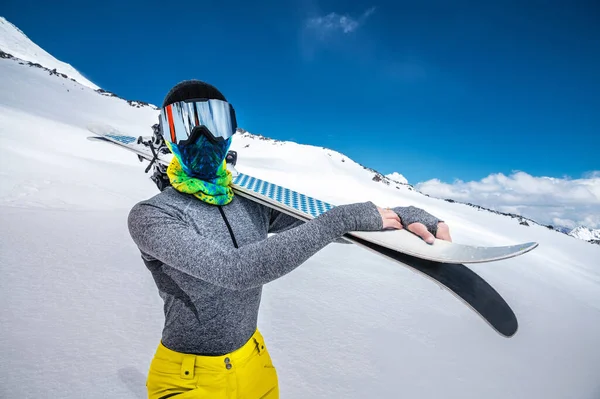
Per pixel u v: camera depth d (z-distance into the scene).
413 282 5.27
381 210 1.11
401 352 3.34
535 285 8.66
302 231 0.89
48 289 3.34
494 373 3.42
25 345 2.50
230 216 1.12
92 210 7.40
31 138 15.41
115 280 3.75
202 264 0.83
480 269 8.85
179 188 1.04
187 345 1.07
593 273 16.19
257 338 1.20
